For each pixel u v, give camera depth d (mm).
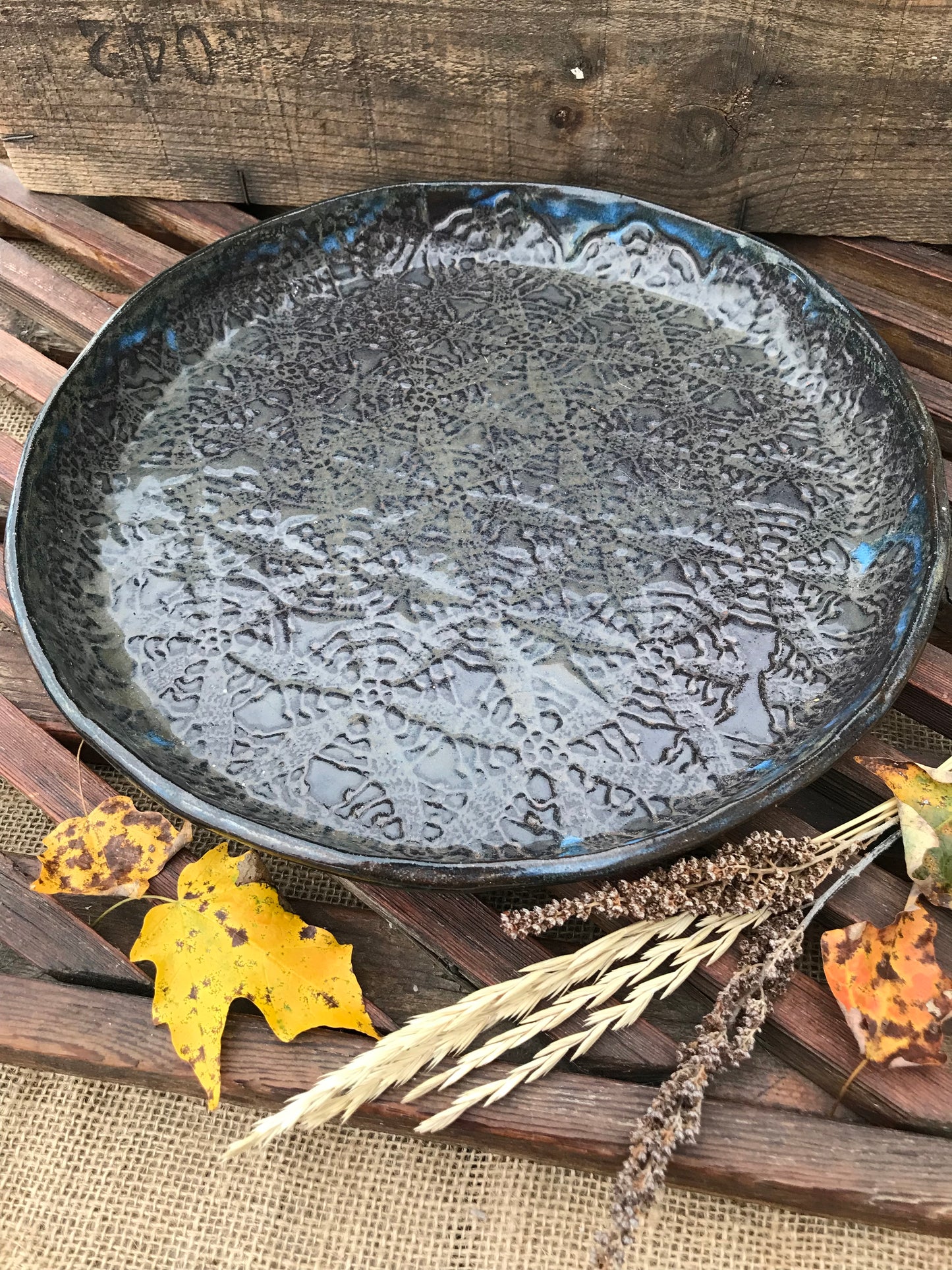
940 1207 297
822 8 439
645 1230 336
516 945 348
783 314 458
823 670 361
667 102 492
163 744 348
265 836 300
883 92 466
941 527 354
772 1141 309
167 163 568
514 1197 344
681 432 439
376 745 352
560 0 458
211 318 475
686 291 484
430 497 424
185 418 451
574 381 460
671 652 372
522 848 325
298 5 477
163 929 343
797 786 308
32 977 376
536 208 493
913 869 339
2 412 561
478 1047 334
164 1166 353
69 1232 343
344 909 375
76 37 507
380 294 498
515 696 363
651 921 325
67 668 346
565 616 384
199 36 498
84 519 410
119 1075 339
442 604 389
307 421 450
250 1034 334
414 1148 354
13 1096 368
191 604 390
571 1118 315
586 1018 333
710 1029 307
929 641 456
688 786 338
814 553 396
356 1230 341
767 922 332
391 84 506
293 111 526
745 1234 335
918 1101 311
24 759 399
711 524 408
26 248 637
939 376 532
